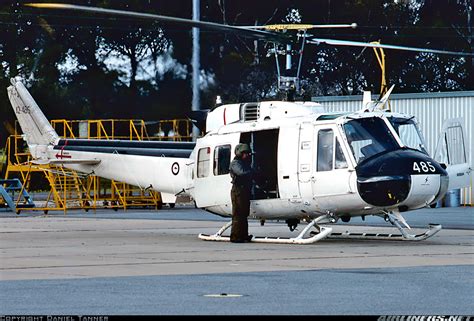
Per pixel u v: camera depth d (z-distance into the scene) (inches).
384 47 3351.4
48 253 2479.1
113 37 7219.5
